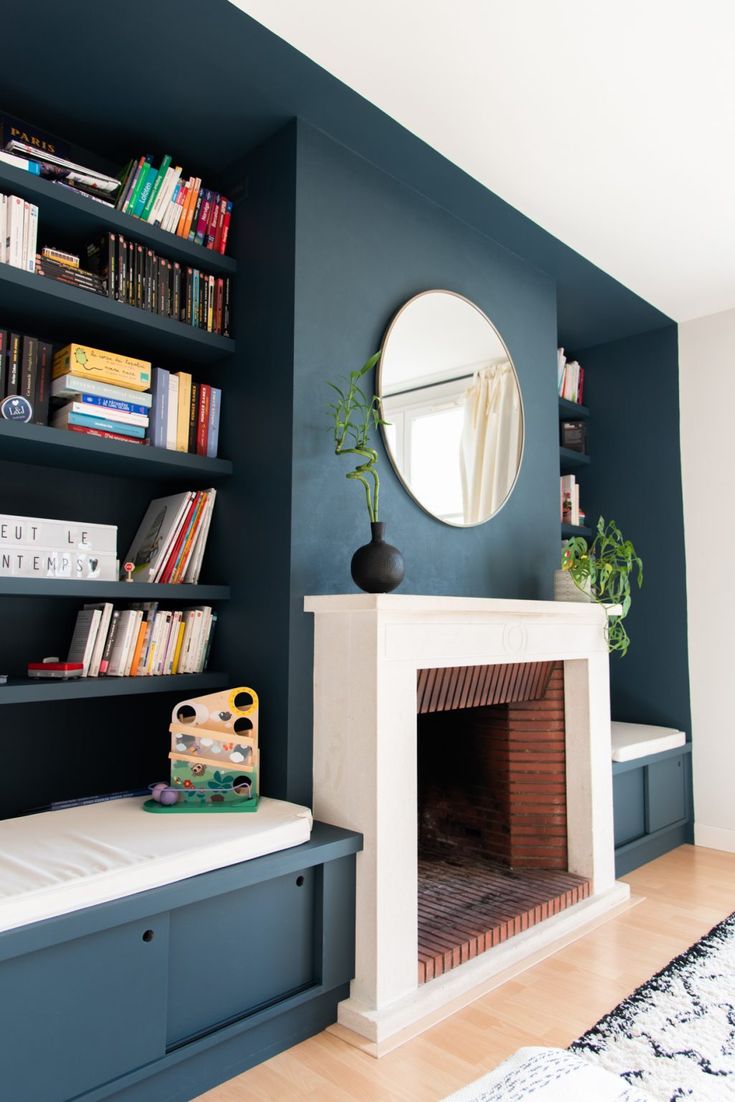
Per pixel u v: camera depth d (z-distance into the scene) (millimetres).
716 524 3570
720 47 1973
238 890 1637
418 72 2055
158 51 1913
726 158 2449
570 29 1910
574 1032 1783
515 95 2152
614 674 3842
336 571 2160
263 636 2088
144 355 2316
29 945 1255
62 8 1769
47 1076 1292
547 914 2381
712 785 3492
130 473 2262
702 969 2125
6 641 2076
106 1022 1380
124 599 2281
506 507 2838
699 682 3562
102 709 2264
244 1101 1518
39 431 1823
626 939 2348
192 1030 1532
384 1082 1583
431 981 1934
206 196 2295
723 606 3520
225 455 2303
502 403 2859
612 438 3969
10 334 1896
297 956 1752
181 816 1809
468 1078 1598
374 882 1824
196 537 2225
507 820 2752
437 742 3023
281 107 2133
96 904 1375
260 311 2230
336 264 2258
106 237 2043
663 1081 1591
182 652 2143
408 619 1957
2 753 2049
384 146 2344
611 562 3043
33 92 2064
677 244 2992
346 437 2227
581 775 2674
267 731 2047
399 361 2412
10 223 1826
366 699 1883
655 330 3848
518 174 2525
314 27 1902
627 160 2459
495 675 2496
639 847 3166
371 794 1847
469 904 2365
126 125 2207
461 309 2701
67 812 1850
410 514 2436
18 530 1879
